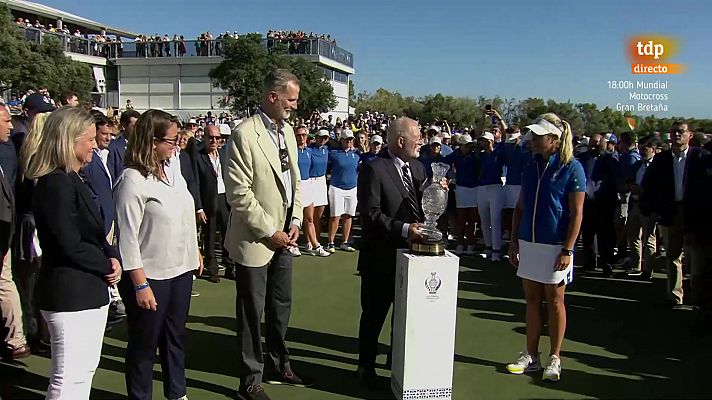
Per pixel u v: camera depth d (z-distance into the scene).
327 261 8.52
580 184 4.07
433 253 3.69
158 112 3.35
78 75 22.77
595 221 7.79
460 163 9.07
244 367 3.86
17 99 19.16
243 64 23.70
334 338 5.22
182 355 3.73
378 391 4.11
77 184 3.00
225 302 6.34
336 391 4.10
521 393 4.12
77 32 36.19
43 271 3.04
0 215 4.16
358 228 11.56
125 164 3.33
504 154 8.59
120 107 35.62
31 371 4.32
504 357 4.82
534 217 4.25
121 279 3.35
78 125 2.98
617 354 4.89
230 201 3.66
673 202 6.11
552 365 4.36
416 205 4.14
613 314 6.02
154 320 3.41
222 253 7.88
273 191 3.74
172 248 3.44
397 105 56.53
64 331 2.99
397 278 3.88
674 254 6.23
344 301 6.41
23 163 4.23
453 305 3.71
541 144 4.12
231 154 3.66
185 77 34.69
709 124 9.62
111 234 4.71
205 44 34.25
